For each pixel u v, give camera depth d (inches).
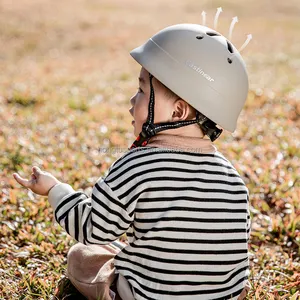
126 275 96.6
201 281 94.0
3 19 691.4
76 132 253.1
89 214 93.7
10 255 135.3
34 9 773.3
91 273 106.3
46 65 470.3
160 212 91.7
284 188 186.4
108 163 206.7
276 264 135.6
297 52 534.9
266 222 160.4
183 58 94.9
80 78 403.2
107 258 108.8
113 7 846.5
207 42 96.6
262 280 126.0
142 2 905.5
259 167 206.8
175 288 93.0
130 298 96.3
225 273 96.0
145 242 93.2
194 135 98.3
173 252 92.0
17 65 469.1
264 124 273.6
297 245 148.9
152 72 95.3
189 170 94.0
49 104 309.3
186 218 91.9
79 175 189.9
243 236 97.2
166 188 91.9
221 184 95.9
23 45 570.9
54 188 99.9
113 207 91.8
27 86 356.8
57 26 672.4
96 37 617.0
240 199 98.0
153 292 93.6
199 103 94.0
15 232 147.6
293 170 207.2
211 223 93.4
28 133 245.8
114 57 510.9
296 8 849.5
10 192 167.8
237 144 237.3
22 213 157.0
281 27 698.8
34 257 134.9
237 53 100.0
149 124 96.0
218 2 886.4
